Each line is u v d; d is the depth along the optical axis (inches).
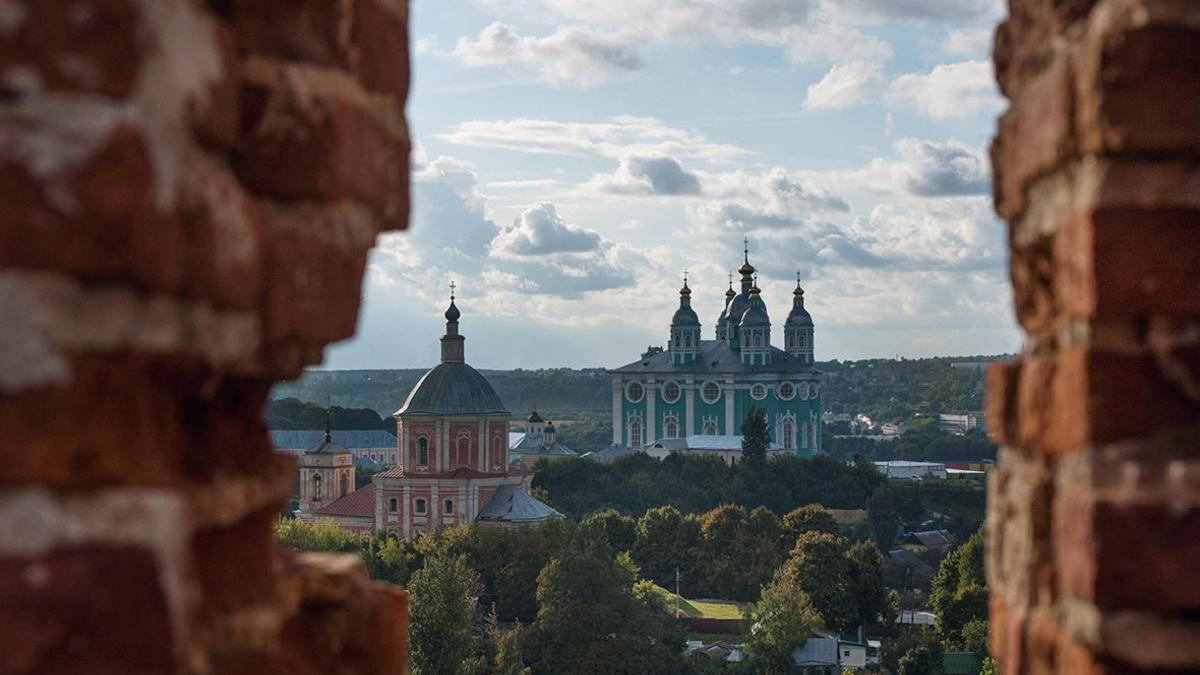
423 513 4222.4
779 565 3929.6
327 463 4544.8
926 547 5113.2
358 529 4318.4
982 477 6269.7
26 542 83.2
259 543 114.2
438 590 2380.7
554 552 3353.8
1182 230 105.1
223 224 95.0
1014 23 124.3
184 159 90.4
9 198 82.0
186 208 90.1
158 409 93.4
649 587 3280.0
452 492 4200.3
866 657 3339.1
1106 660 103.0
